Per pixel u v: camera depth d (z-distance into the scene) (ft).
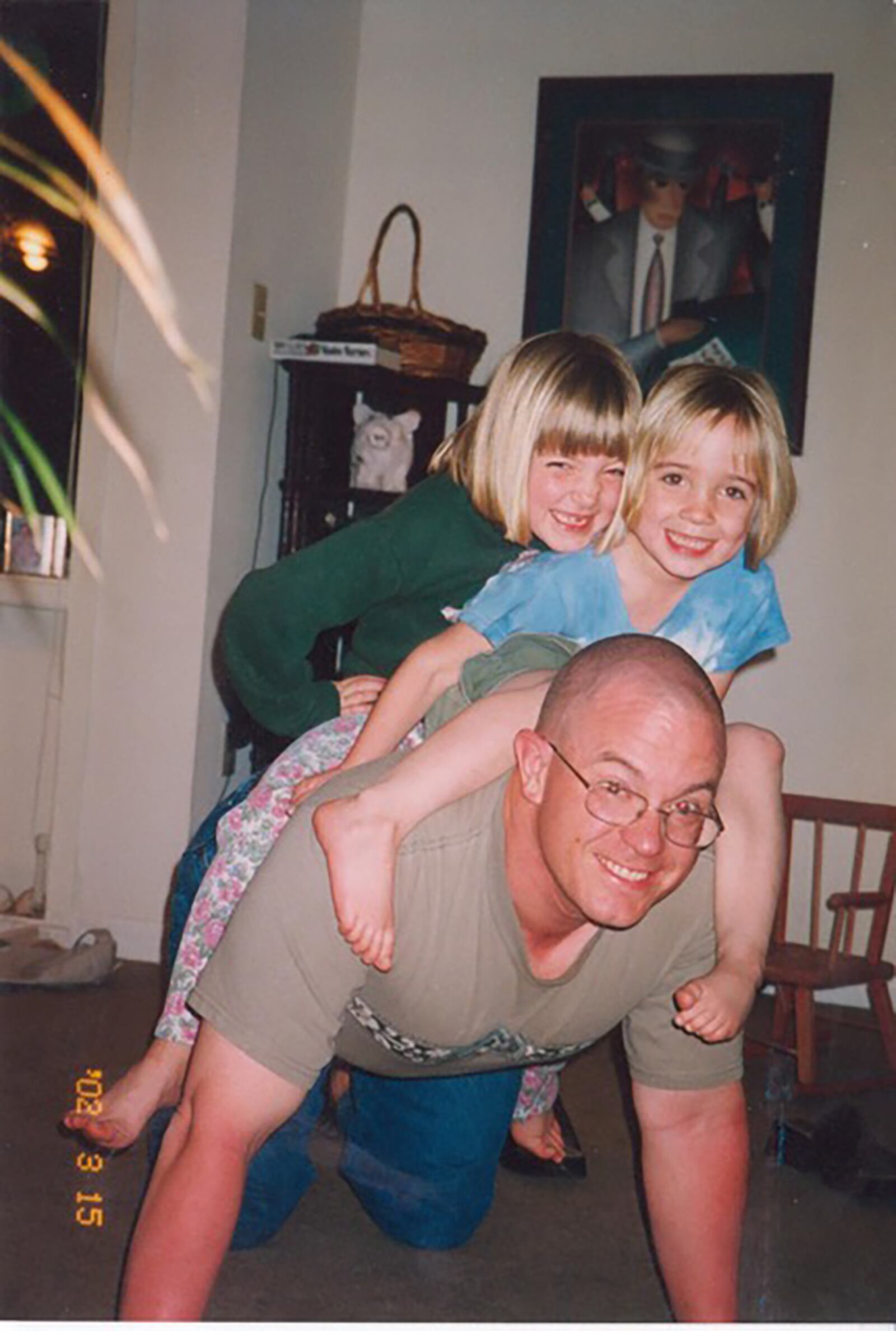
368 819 4.40
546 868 4.26
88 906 11.50
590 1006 4.70
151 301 11.46
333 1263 6.06
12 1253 5.83
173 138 11.44
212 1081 4.46
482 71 12.82
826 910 11.94
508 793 4.40
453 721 4.74
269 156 11.80
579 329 12.45
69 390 11.55
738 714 12.16
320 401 11.85
